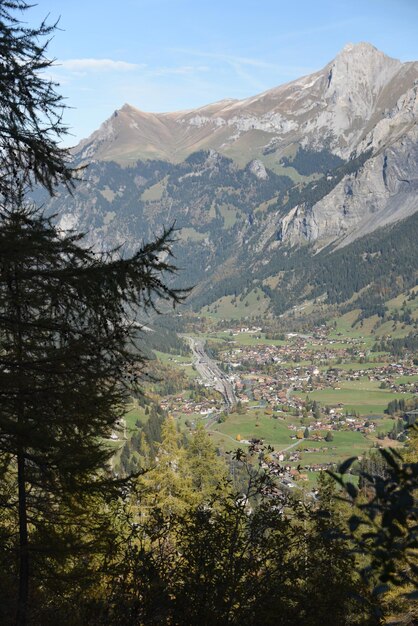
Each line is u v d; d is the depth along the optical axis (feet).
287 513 39.24
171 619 35.12
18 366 36.11
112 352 37.45
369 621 33.58
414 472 16.25
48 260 34.32
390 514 16.08
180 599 35.35
